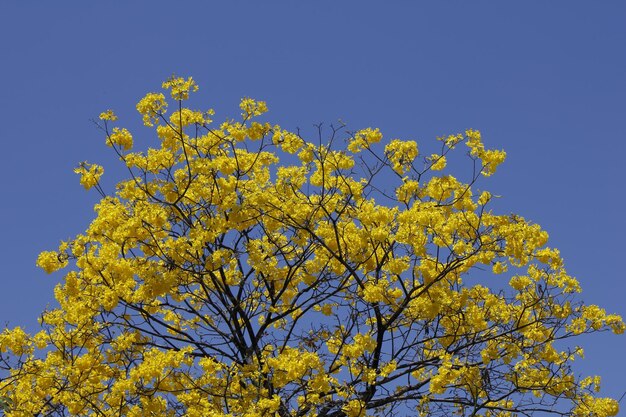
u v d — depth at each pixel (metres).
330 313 10.45
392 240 9.35
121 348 8.97
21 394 9.14
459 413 9.92
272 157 9.74
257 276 10.37
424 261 9.35
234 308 9.85
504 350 9.69
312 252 10.15
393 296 9.88
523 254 9.53
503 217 9.45
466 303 10.04
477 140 9.38
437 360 9.75
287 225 9.76
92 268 9.08
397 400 9.34
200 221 9.62
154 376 8.52
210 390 9.10
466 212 9.44
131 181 9.66
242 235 9.85
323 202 9.52
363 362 9.04
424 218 8.92
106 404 9.20
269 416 8.62
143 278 9.27
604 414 9.41
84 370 9.09
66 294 9.25
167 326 9.69
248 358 9.63
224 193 9.41
